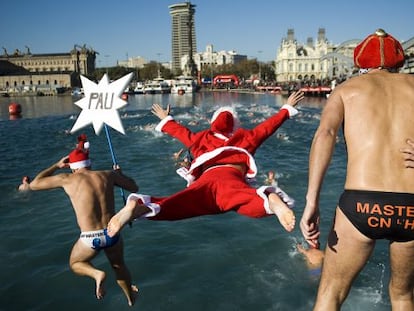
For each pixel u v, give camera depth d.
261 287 6.86
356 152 3.25
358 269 3.30
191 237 8.90
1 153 21.05
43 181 5.35
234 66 158.62
